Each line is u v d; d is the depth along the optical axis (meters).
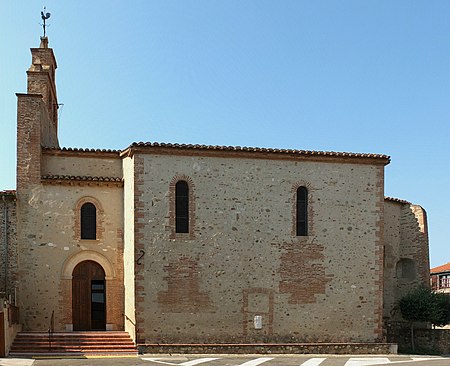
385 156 23.94
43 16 28.98
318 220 23.20
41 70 26.89
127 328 22.39
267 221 22.72
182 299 21.53
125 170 23.75
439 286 52.31
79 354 19.72
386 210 29.12
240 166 22.77
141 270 21.30
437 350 26.19
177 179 22.06
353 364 18.70
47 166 24.52
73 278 23.20
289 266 22.66
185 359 19.16
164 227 21.70
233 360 19.09
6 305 19.11
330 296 22.86
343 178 23.70
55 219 23.19
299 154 23.09
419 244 29.27
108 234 23.69
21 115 23.42
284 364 18.22
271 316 22.23
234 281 22.08
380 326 23.17
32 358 18.70
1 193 22.30
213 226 22.19
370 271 23.39
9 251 22.12
